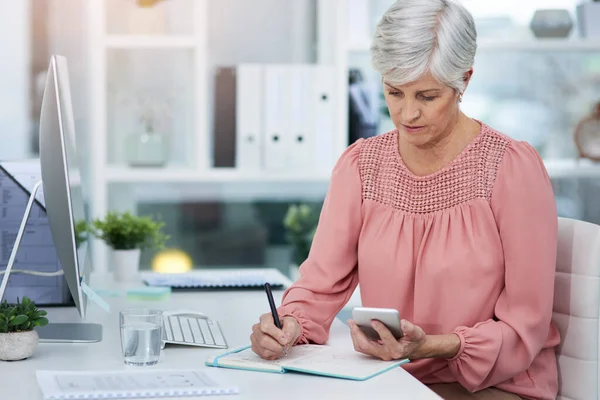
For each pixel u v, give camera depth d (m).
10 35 4.39
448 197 2.00
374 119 4.03
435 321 1.98
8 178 2.23
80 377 1.57
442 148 2.04
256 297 2.53
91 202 4.19
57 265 2.28
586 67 4.32
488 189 1.98
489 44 3.96
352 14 4.11
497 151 2.01
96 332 1.98
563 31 4.03
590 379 2.01
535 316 1.92
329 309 2.03
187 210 4.66
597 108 4.16
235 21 4.53
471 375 1.86
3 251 2.25
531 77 4.33
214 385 1.52
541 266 1.92
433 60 1.81
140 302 2.43
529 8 4.26
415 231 2.01
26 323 1.77
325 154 4.01
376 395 1.51
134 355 1.71
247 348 1.82
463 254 1.95
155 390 1.48
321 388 1.55
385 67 1.84
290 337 1.78
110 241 2.76
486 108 4.34
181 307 2.35
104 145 3.94
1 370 1.67
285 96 3.96
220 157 4.05
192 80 4.27
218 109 4.04
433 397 1.50
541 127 4.34
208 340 1.90
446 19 1.81
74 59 4.44
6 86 4.40
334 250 2.07
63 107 1.80
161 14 4.11
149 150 4.05
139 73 4.43
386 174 2.07
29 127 4.44
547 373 2.02
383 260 2.01
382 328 1.71
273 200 4.72
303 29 4.57
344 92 3.98
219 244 4.70
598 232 2.01
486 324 1.90
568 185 4.37
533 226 1.93
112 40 3.94
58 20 4.41
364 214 2.07
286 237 4.73
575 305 2.03
